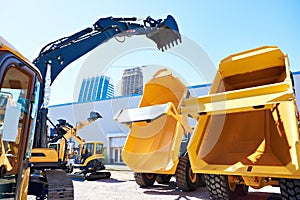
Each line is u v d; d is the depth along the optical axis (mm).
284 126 3850
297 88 12570
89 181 9109
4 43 1932
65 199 3287
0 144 1980
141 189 6832
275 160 3617
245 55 4730
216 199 4328
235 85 4957
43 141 3957
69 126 8867
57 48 4547
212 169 3918
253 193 5859
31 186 3898
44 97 4164
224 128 4566
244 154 4004
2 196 2072
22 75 2244
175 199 5453
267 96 3650
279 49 4422
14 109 2176
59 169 3875
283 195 3592
